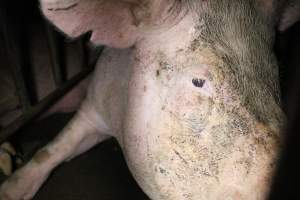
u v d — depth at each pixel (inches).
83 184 39.2
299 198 13.4
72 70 46.2
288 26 32.9
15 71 37.6
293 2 31.5
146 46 27.4
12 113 41.9
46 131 42.7
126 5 24.7
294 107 15.3
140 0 24.6
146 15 25.4
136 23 25.8
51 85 44.7
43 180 36.9
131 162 30.2
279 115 26.0
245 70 25.8
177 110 26.2
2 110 41.3
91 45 29.3
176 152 26.6
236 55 25.9
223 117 25.3
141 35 27.0
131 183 40.2
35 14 46.8
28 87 43.3
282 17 32.2
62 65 45.1
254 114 25.3
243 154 25.3
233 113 25.3
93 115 36.5
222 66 25.4
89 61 46.8
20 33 43.9
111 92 32.5
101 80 34.1
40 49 44.6
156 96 27.0
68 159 38.9
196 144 26.0
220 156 25.6
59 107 44.1
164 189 28.1
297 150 14.0
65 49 45.4
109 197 38.7
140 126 28.1
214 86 25.3
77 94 44.3
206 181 26.3
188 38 26.1
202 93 25.5
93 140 38.7
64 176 39.4
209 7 26.5
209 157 25.8
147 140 27.8
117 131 33.0
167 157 27.1
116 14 25.0
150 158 28.0
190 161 26.4
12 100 41.6
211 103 25.4
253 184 25.2
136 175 30.6
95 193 38.8
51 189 38.0
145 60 27.6
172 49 26.4
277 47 37.9
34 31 45.4
